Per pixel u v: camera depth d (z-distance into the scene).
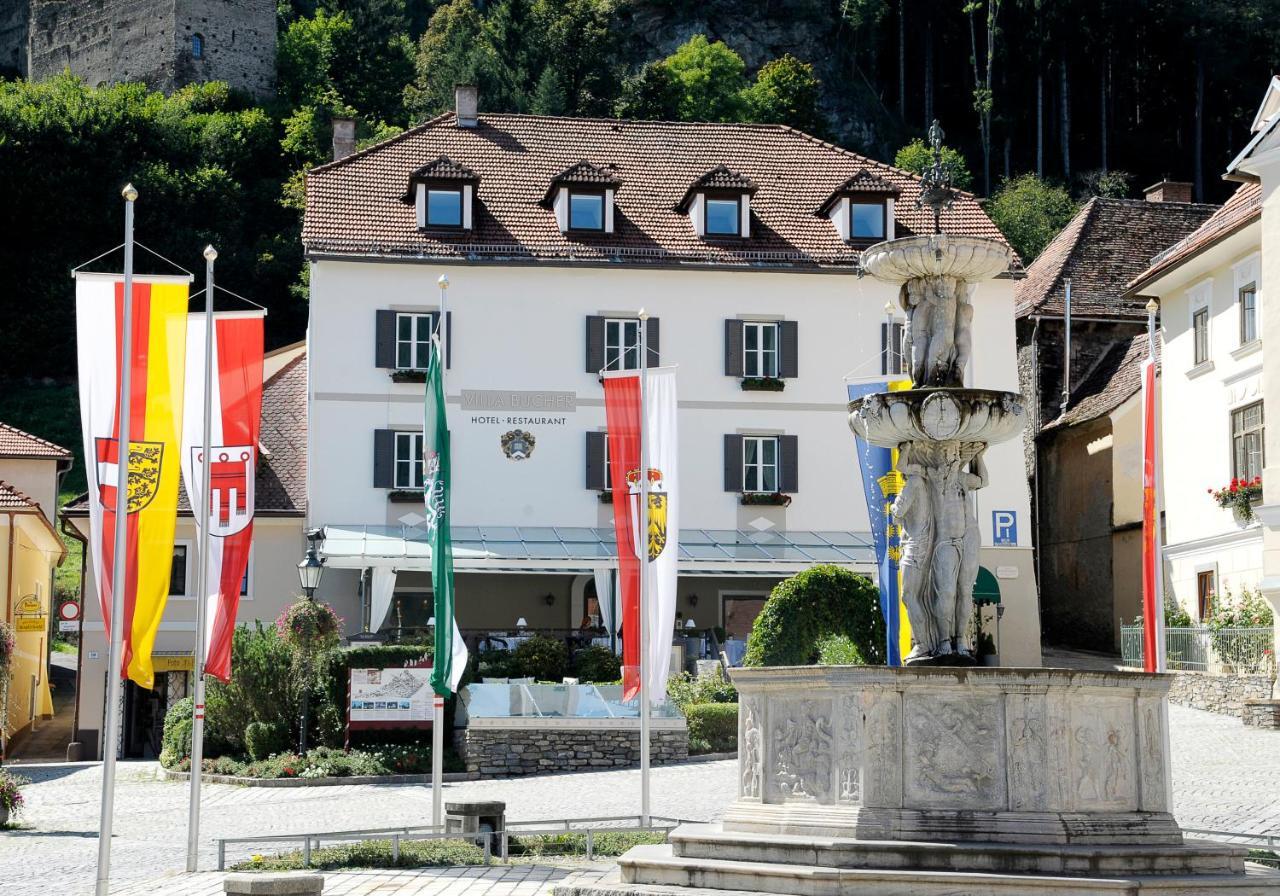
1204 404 152.38
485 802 81.06
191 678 165.62
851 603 121.25
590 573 163.38
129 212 77.38
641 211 182.00
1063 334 199.12
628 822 89.94
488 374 171.00
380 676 127.62
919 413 63.94
